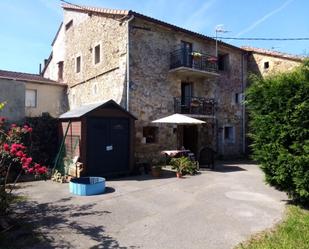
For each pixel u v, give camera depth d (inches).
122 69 502.6
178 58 551.5
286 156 239.5
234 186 339.0
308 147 227.8
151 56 527.2
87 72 613.6
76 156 379.2
